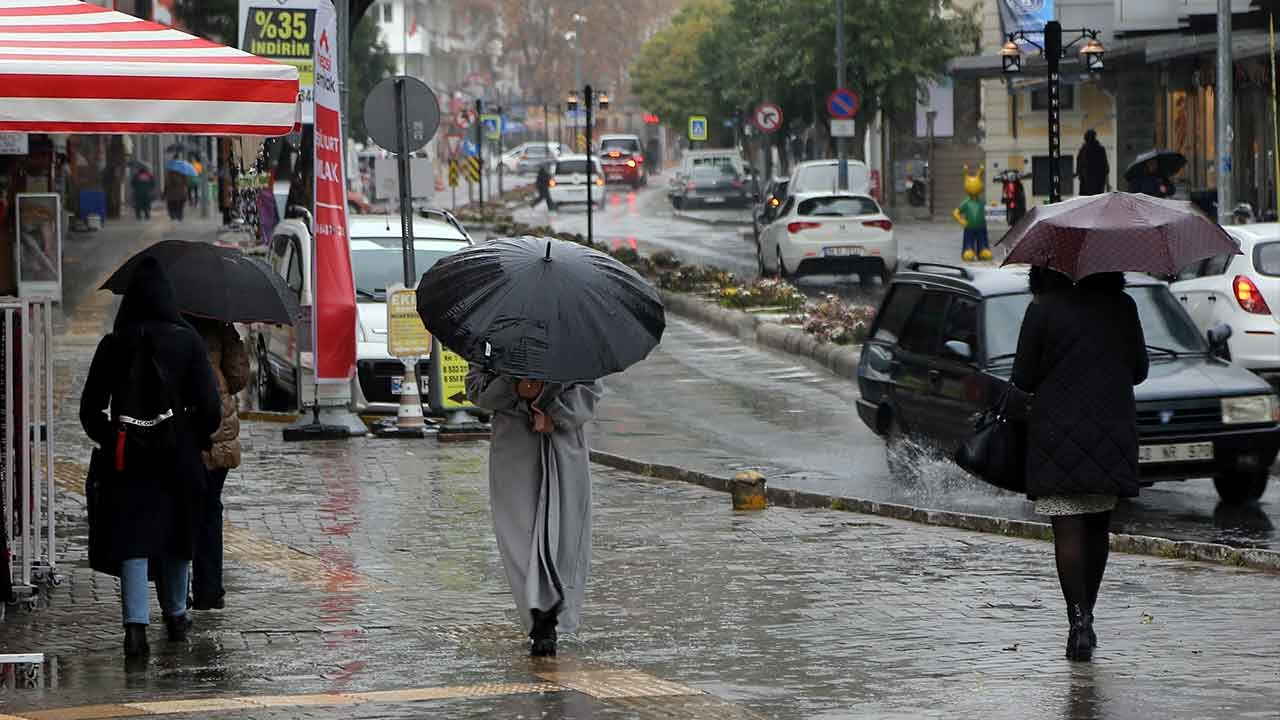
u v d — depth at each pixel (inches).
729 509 1392.7
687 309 3228.3
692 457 1705.2
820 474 1598.2
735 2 7849.4
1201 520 1339.8
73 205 5231.3
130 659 875.4
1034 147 5866.1
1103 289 871.7
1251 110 3971.5
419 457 1665.8
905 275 1676.9
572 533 878.4
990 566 1137.4
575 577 882.8
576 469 878.4
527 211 7337.6
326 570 1135.0
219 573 1005.8
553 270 847.7
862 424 1951.3
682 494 1476.4
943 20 6043.3
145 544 872.9
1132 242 851.4
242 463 1619.1
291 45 2167.8
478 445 1750.7
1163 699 769.6
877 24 5910.4
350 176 4894.2
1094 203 877.2
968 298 1525.6
